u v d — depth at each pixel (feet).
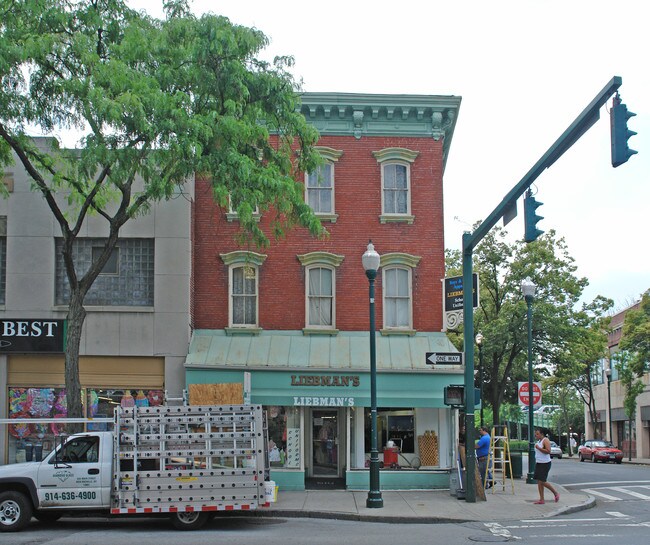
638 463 151.64
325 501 63.46
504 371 122.62
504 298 116.78
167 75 56.59
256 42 60.44
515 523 52.70
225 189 56.24
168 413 50.65
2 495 49.01
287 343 76.84
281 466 73.41
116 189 70.69
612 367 207.92
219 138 57.11
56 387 73.82
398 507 59.88
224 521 55.01
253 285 79.15
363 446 75.97
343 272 79.36
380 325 78.43
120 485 49.37
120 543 43.60
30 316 73.82
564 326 110.32
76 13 57.77
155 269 75.05
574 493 71.15
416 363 75.41
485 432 71.87
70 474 49.42
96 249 75.97
